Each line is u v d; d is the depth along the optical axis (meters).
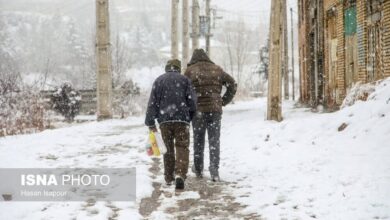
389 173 5.84
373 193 5.24
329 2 16.55
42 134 13.31
